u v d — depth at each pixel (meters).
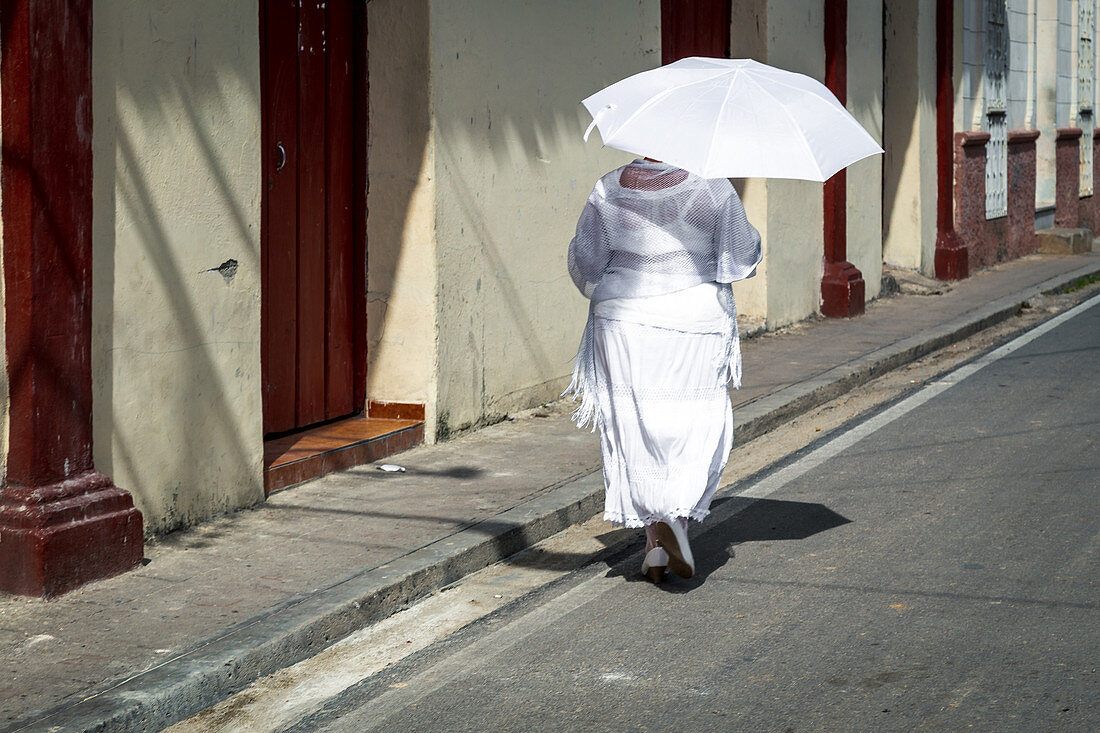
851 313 12.39
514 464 6.88
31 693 3.96
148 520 5.40
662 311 4.97
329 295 7.12
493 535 5.59
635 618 4.85
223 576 5.02
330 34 6.93
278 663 4.41
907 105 14.65
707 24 10.78
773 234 11.40
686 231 4.96
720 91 4.76
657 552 5.20
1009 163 17.59
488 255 7.68
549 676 4.31
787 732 3.81
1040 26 18.98
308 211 6.88
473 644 4.64
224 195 5.71
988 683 4.10
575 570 5.49
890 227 15.03
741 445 7.77
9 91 4.65
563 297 8.59
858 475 6.93
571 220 8.60
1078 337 11.41
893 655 4.37
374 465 6.83
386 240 7.24
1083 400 8.66
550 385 8.51
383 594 4.92
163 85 5.32
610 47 8.89
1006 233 17.58
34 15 4.62
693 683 4.20
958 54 15.59
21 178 4.67
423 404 7.29
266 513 5.92
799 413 8.59
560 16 8.26
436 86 7.05
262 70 6.42
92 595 4.81
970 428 7.95
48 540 4.73
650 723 3.91
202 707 4.11
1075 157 20.58
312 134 6.85
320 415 7.16
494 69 7.60
